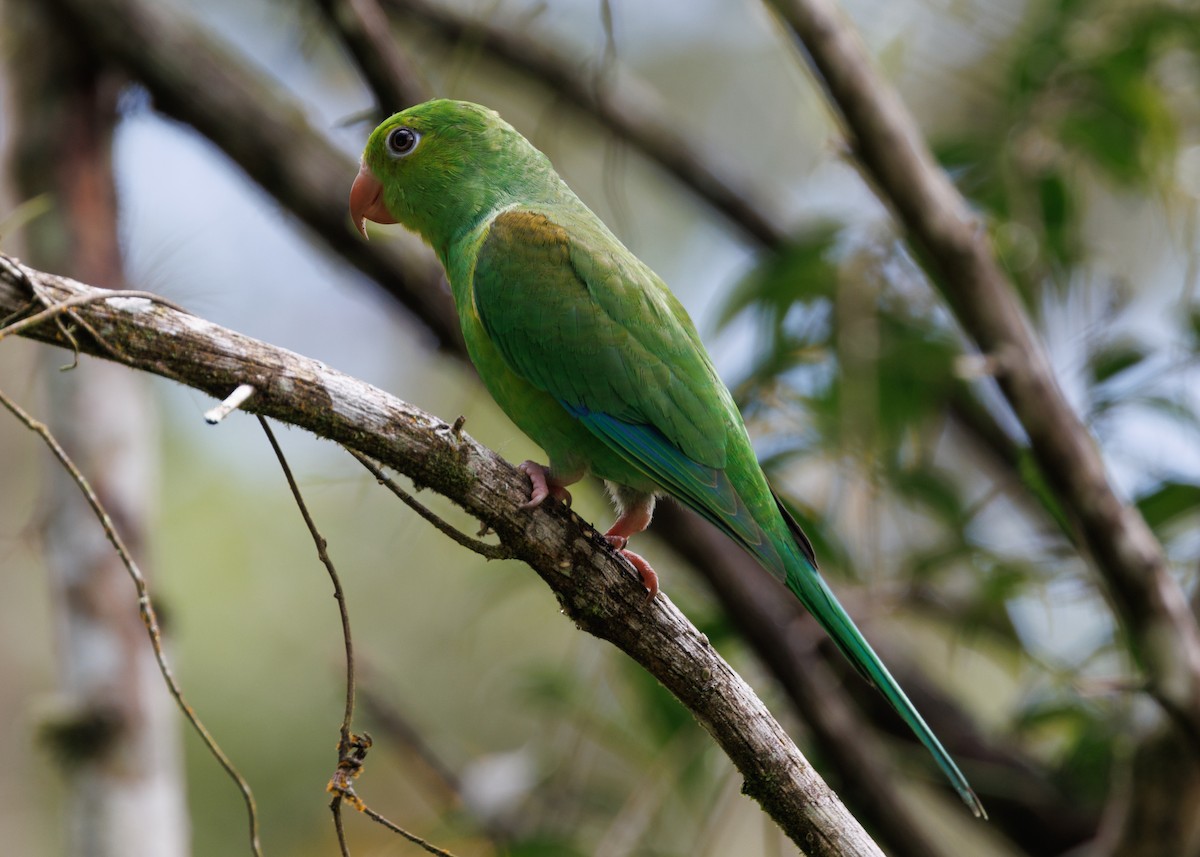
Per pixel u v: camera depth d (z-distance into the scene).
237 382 5.51
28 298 5.11
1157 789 9.19
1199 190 11.98
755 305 11.39
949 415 13.59
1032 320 11.34
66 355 9.98
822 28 8.47
